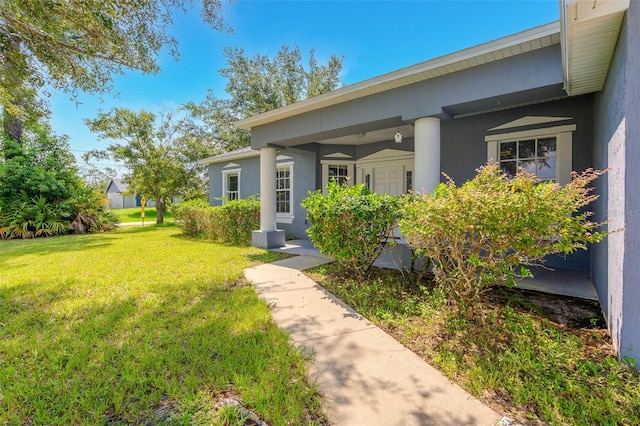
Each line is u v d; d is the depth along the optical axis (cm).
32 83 495
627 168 230
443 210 315
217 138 2139
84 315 341
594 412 184
